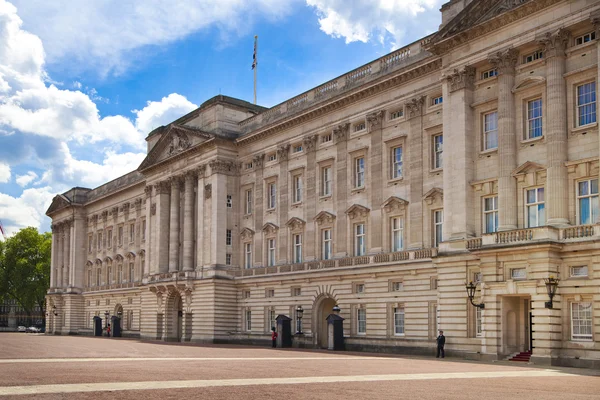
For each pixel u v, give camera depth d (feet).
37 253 453.58
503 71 139.85
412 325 161.79
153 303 263.90
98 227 356.18
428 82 167.43
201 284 232.53
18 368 89.30
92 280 355.36
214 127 240.53
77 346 171.32
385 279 171.12
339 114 195.11
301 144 210.59
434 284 158.20
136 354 134.10
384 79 177.27
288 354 144.56
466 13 147.43
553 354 119.03
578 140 127.65
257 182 227.40
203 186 241.35
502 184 137.28
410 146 171.01
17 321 566.77
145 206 301.22
